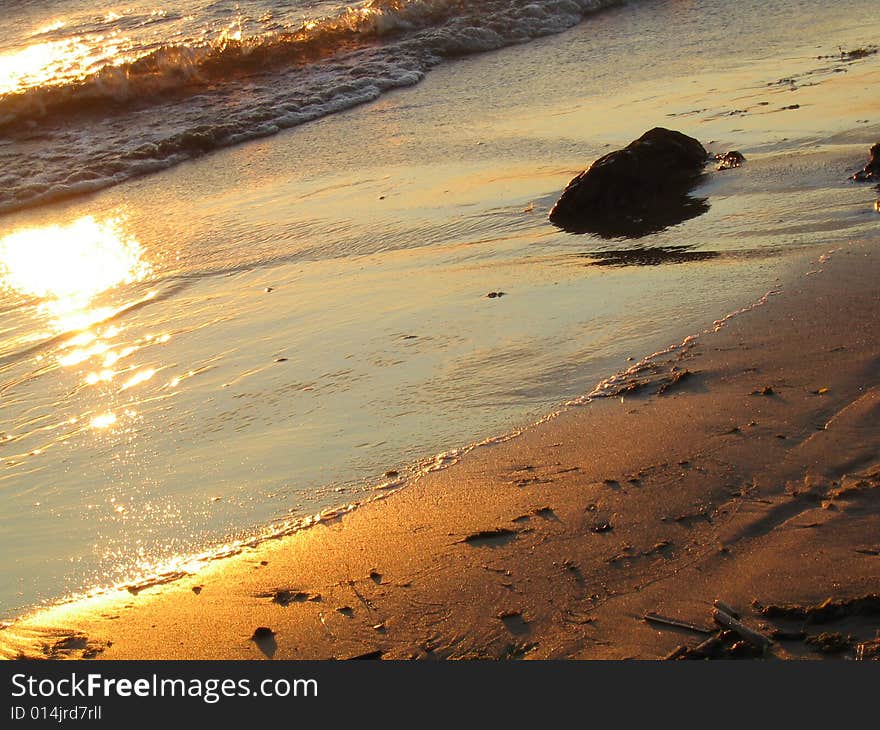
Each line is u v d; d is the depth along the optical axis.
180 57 19.06
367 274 9.29
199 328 8.52
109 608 4.82
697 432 5.61
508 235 9.89
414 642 4.22
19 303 9.64
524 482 5.37
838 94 12.84
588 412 6.10
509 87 16.27
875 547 4.35
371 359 7.36
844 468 5.02
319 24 21.16
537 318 7.66
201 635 4.47
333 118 15.99
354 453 6.01
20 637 4.65
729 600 4.15
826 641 3.84
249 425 6.62
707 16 19.02
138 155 14.77
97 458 6.47
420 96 16.59
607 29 19.48
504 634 4.18
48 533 5.60
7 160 15.05
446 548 4.84
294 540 5.15
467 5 21.92
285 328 8.22
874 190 9.32
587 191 10.16
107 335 8.64
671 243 8.97
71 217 12.45
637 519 4.85
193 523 5.50
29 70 21.47
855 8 17.81
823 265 7.74
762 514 4.73
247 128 15.63
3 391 7.76
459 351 7.27
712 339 6.80
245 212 11.72
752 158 10.91
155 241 11.06
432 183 11.85
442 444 5.97
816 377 6.04
